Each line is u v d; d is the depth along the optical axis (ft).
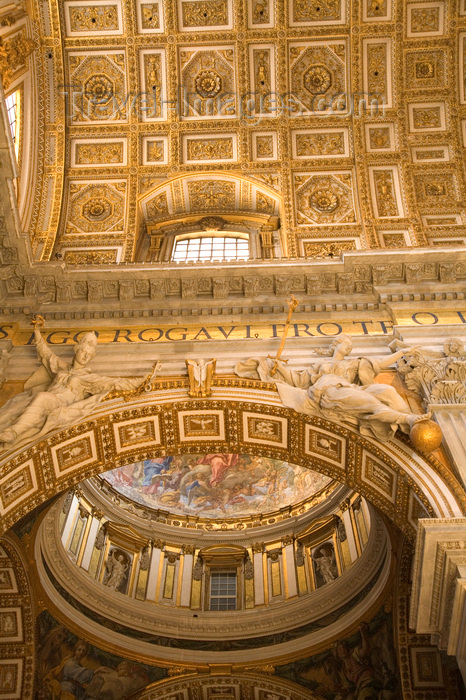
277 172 61.98
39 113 60.90
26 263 49.73
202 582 60.29
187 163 62.03
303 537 60.85
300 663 53.31
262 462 68.08
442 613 33.32
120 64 61.57
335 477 43.21
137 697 53.21
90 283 49.96
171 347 46.98
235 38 60.90
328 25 60.75
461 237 58.85
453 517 34.60
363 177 60.85
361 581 53.06
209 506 66.54
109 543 60.49
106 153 62.08
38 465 41.47
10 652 50.78
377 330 48.42
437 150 61.67
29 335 48.83
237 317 49.60
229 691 54.90
